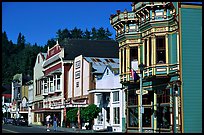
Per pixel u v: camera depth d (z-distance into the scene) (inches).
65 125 2283.5
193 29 1291.8
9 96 4884.4
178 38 1282.0
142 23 1408.7
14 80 4042.8
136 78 1409.9
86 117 1814.7
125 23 1544.0
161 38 1334.9
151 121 1418.6
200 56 1289.4
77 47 2583.7
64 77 2465.6
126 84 1585.9
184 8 1290.6
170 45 1318.9
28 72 5201.8
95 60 2178.9
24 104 3535.9
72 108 2260.1
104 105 1887.3
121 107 1701.5
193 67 1282.0
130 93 1568.7
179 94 1267.2
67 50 2541.8
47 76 2704.2
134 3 1482.5
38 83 3058.6
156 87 1386.6
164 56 1327.5
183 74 1272.1
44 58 2970.0
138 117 1496.1
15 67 5733.3
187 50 1280.8
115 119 1761.8
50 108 2576.3
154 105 1392.7
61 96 2475.4
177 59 1285.7
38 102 3043.8
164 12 1326.3
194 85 1278.3
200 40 1293.1
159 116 1371.8
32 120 3233.3
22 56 6058.1
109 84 1830.7
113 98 1792.6
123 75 1567.4
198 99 1278.3
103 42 2691.9
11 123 2696.9
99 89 1804.9
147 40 1380.4
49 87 2689.5
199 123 1272.1
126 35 1537.9
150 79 1378.0
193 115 1269.7
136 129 1501.0
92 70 2096.5
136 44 1521.9
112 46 2674.7
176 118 1284.4
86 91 2139.5
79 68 2263.8
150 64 1360.7
